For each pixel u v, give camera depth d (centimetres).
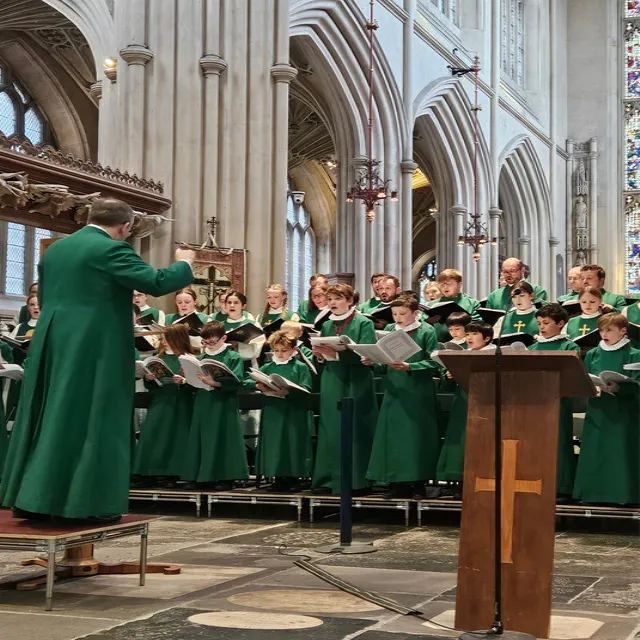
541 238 3572
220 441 982
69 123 2659
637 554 729
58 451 541
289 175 3600
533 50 3641
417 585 591
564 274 3800
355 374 944
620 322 879
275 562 679
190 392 1036
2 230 2420
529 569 461
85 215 1440
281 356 984
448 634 461
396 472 902
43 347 556
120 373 563
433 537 814
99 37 1767
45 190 1340
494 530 467
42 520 569
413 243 4219
